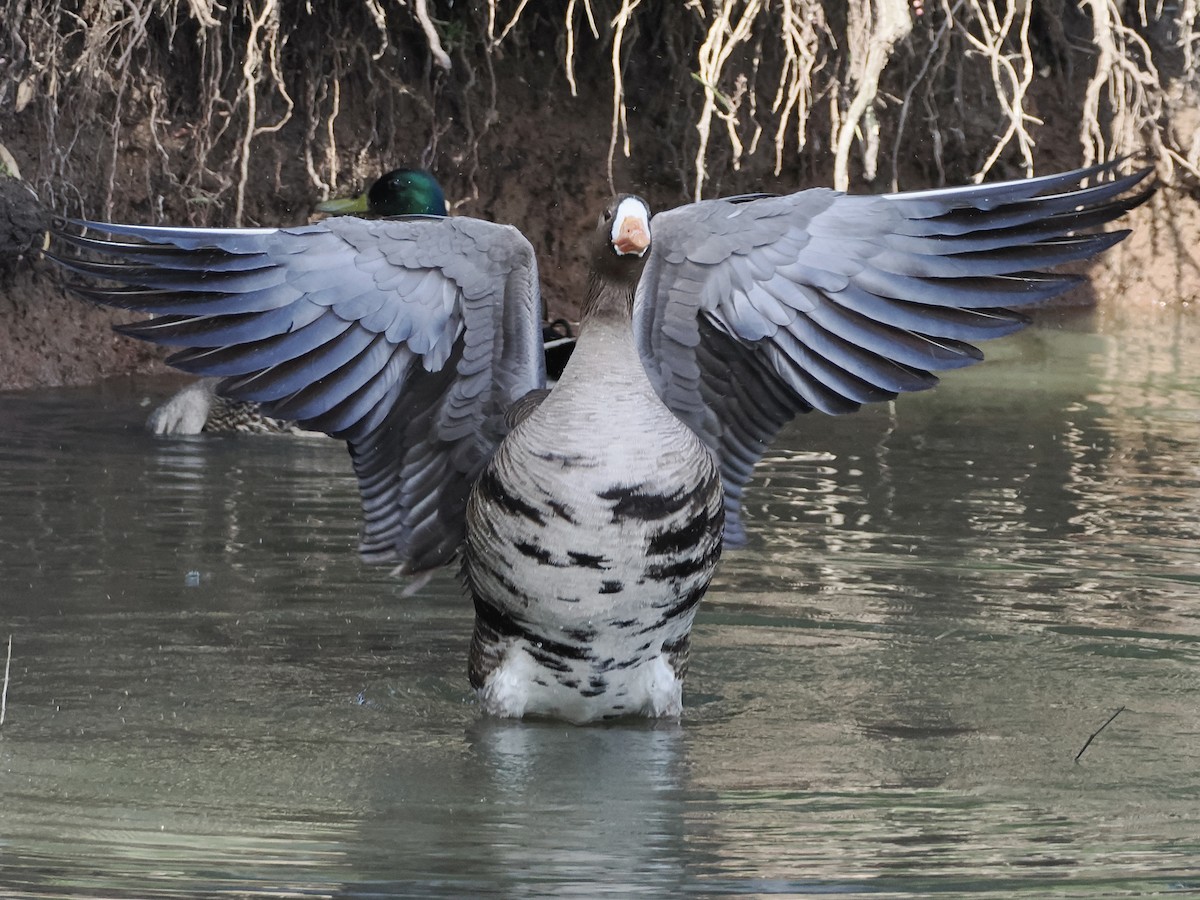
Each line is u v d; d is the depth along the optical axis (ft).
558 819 24.86
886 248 30.14
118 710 30.30
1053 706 31.58
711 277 30.53
